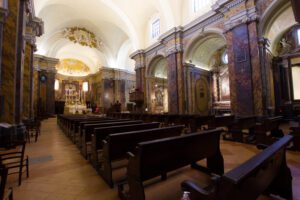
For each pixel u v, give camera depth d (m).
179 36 12.07
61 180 3.08
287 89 11.05
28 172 3.34
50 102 19.88
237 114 8.25
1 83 5.70
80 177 3.21
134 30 16.19
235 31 8.47
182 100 11.91
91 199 2.45
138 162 2.05
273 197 2.32
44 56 19.55
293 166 3.46
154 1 13.45
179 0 12.19
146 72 16.08
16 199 2.46
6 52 5.85
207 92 14.41
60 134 8.45
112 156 2.93
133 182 2.14
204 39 11.55
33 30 10.37
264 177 1.68
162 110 17.06
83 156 4.55
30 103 10.16
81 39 21.17
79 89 28.75
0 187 1.52
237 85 8.30
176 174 3.25
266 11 7.66
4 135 5.46
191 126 6.68
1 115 5.59
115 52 23.81
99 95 25.55
